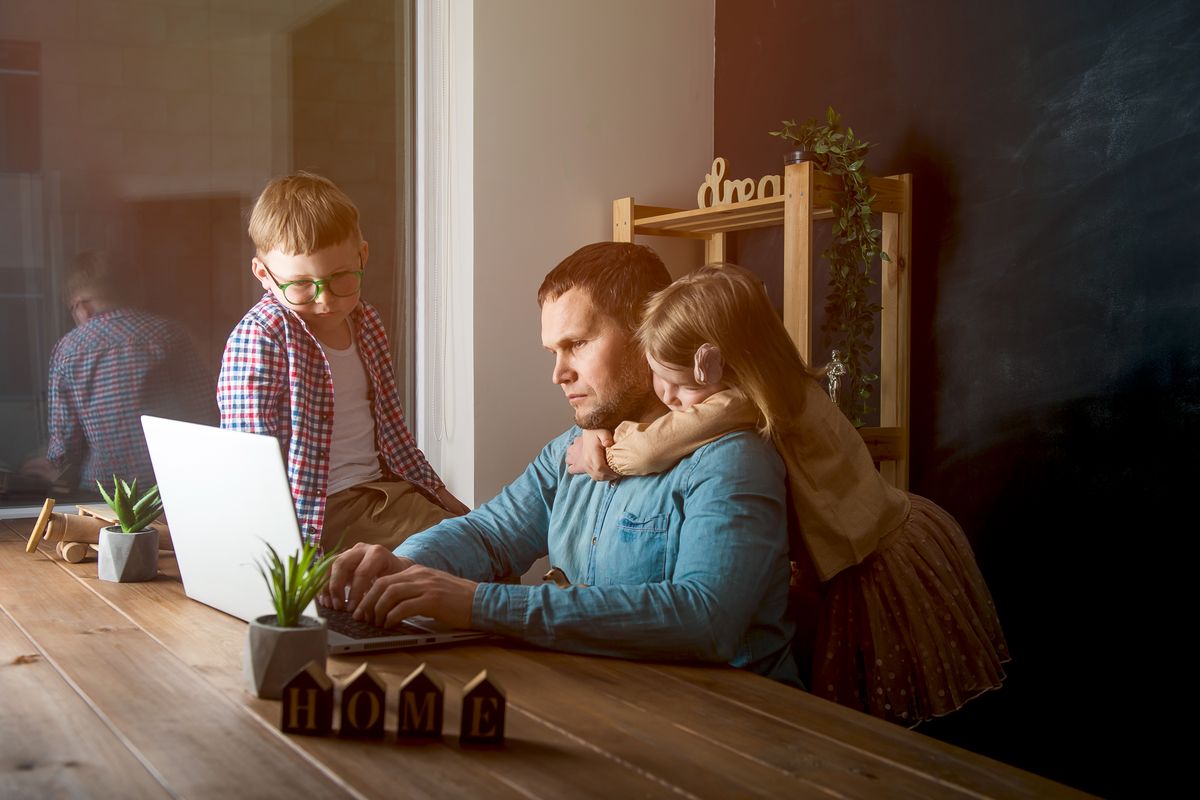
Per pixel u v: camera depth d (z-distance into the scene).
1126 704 2.24
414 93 3.27
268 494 1.31
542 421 3.19
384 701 0.99
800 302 2.57
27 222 2.87
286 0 3.11
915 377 2.71
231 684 1.15
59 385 2.92
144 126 2.98
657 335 1.48
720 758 0.94
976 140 2.55
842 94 2.94
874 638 1.56
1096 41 2.27
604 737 1.00
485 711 0.97
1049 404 2.38
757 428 1.48
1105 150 2.26
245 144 3.09
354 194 3.22
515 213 3.12
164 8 2.98
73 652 1.28
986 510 2.53
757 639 1.43
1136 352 2.21
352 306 2.27
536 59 3.13
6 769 0.90
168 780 0.88
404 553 1.66
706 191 2.97
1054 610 2.38
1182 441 2.12
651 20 3.31
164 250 3.01
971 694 1.61
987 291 2.53
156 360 3.00
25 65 2.85
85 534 1.92
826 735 1.01
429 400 3.25
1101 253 2.27
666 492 1.48
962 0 2.58
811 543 1.51
